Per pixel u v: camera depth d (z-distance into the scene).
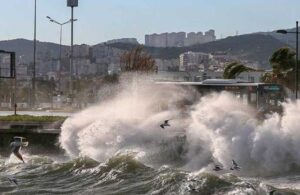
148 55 79.69
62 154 32.09
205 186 18.06
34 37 81.06
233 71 74.88
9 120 37.75
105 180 21.72
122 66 74.75
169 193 18.30
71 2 74.00
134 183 20.56
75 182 21.89
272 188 17.59
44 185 21.48
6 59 44.94
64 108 70.62
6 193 19.91
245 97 34.47
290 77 60.31
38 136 32.66
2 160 29.08
